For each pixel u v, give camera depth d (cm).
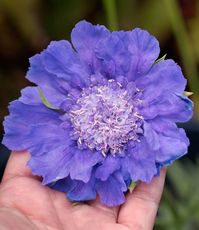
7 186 34
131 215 34
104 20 52
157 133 32
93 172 33
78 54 33
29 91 34
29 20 52
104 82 34
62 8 52
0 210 32
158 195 34
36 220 33
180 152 31
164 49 53
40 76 34
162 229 42
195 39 51
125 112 33
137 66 33
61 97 34
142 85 33
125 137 33
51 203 34
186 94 32
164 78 32
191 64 49
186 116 32
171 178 44
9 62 55
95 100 33
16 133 33
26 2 51
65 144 33
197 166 45
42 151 33
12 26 53
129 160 32
